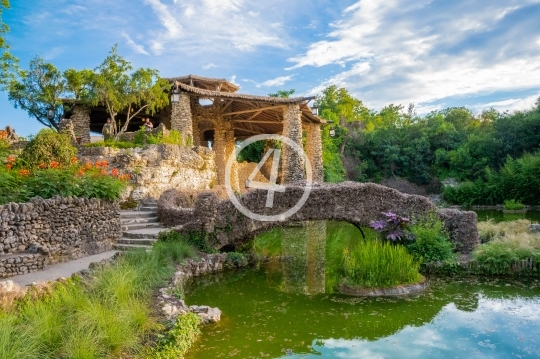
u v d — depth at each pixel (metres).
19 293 5.76
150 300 6.93
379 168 43.75
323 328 6.84
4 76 17.81
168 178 16.34
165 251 9.84
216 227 11.43
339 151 42.03
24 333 4.62
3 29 15.83
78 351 4.68
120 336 5.21
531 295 8.26
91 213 9.79
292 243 15.46
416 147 42.50
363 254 9.23
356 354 5.76
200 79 24.80
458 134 43.44
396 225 11.06
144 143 17.12
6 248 7.62
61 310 5.58
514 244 10.02
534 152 33.28
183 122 19.02
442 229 10.91
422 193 39.69
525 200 29.91
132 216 13.18
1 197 8.20
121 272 7.11
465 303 7.87
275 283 9.86
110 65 18.97
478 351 5.78
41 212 8.35
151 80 19.86
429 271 9.89
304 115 24.92
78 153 15.50
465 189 33.38
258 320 7.20
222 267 10.84
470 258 10.09
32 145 11.66
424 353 5.76
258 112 24.83
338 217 11.72
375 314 7.44
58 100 20.31
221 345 6.05
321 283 9.84
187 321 6.21
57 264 8.38
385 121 61.56
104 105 21.06
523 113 38.94
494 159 36.69
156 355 5.15
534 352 5.71
